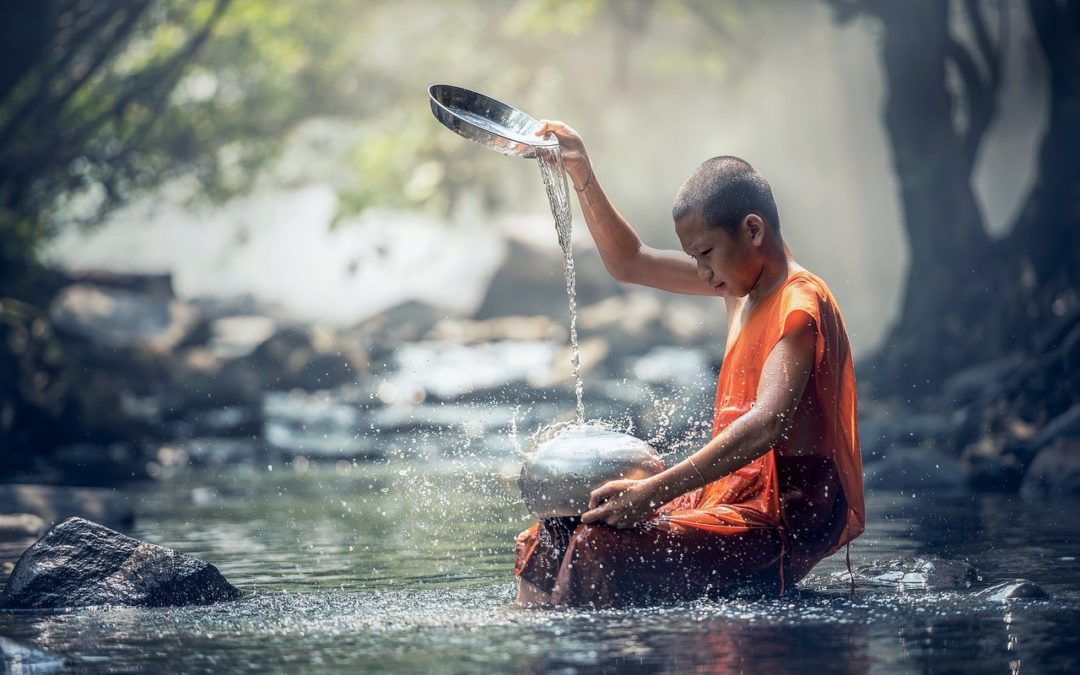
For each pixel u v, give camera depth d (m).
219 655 5.93
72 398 29.27
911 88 28.61
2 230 34.44
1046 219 25.92
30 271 36.56
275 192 57.03
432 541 11.46
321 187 69.94
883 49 29.06
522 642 5.97
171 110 40.62
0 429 26.61
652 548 6.97
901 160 28.78
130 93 35.22
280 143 47.28
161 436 31.33
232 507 16.88
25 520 13.49
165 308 41.88
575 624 6.40
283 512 15.72
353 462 28.84
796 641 5.86
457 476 21.91
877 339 49.16
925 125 28.62
